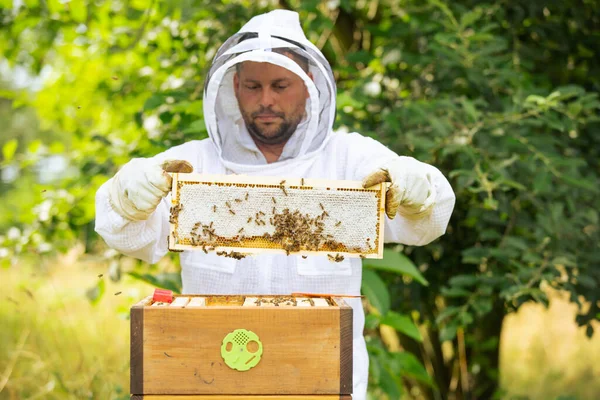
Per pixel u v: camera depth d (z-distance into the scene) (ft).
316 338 7.40
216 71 9.52
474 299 14.56
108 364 16.94
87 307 22.88
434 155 15.52
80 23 18.03
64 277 27.20
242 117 10.14
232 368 7.32
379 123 16.84
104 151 17.58
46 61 20.58
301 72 9.34
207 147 10.39
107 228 9.05
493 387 21.83
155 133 17.20
